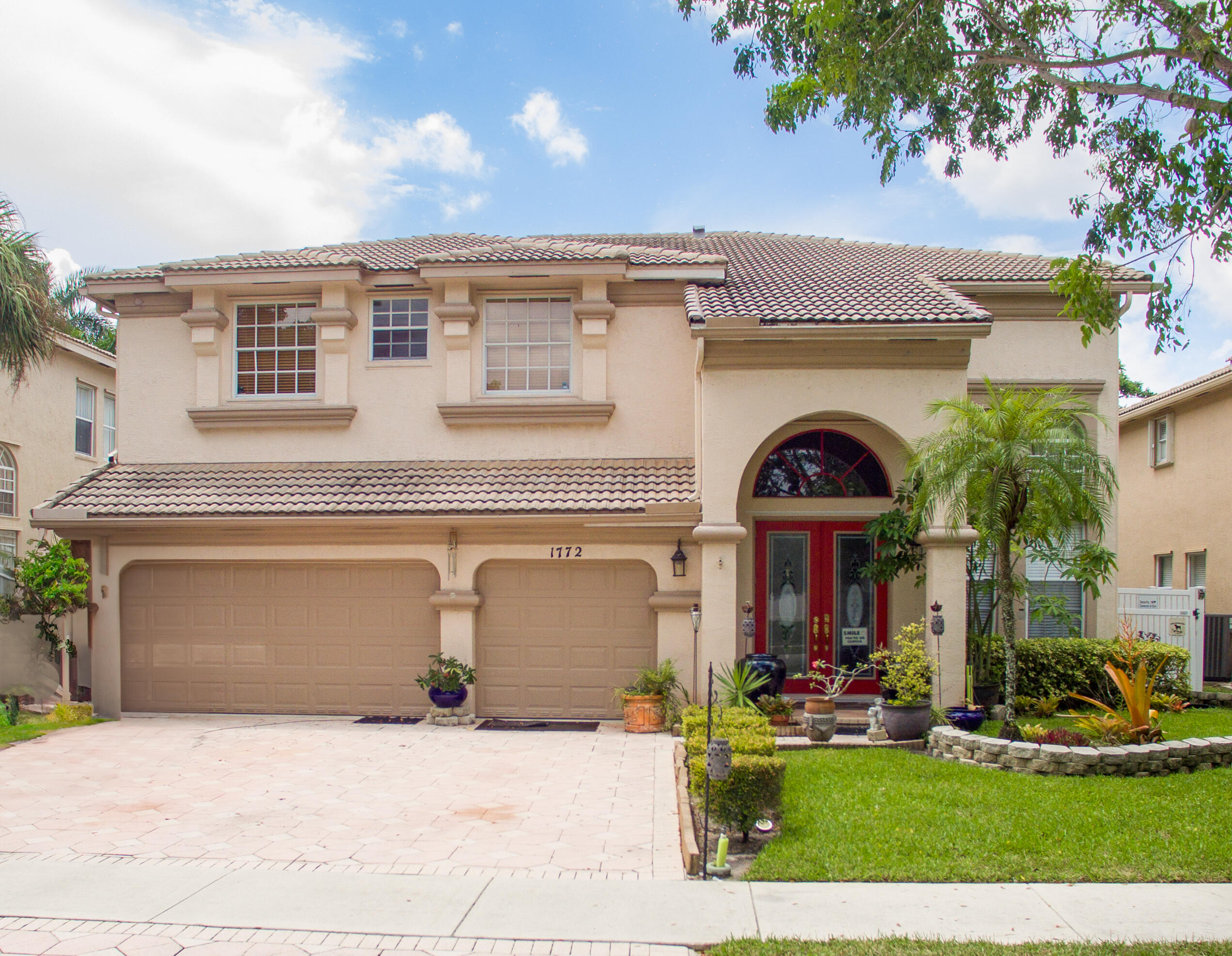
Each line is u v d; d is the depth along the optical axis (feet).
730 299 42.68
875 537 41.60
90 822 26.32
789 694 44.42
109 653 45.39
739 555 44.37
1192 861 21.80
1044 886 20.70
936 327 38.58
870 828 24.41
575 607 43.86
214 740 38.29
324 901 20.07
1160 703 43.14
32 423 65.16
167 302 49.03
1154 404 66.90
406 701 44.60
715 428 40.37
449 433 47.47
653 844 24.29
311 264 46.47
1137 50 28.63
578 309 46.32
